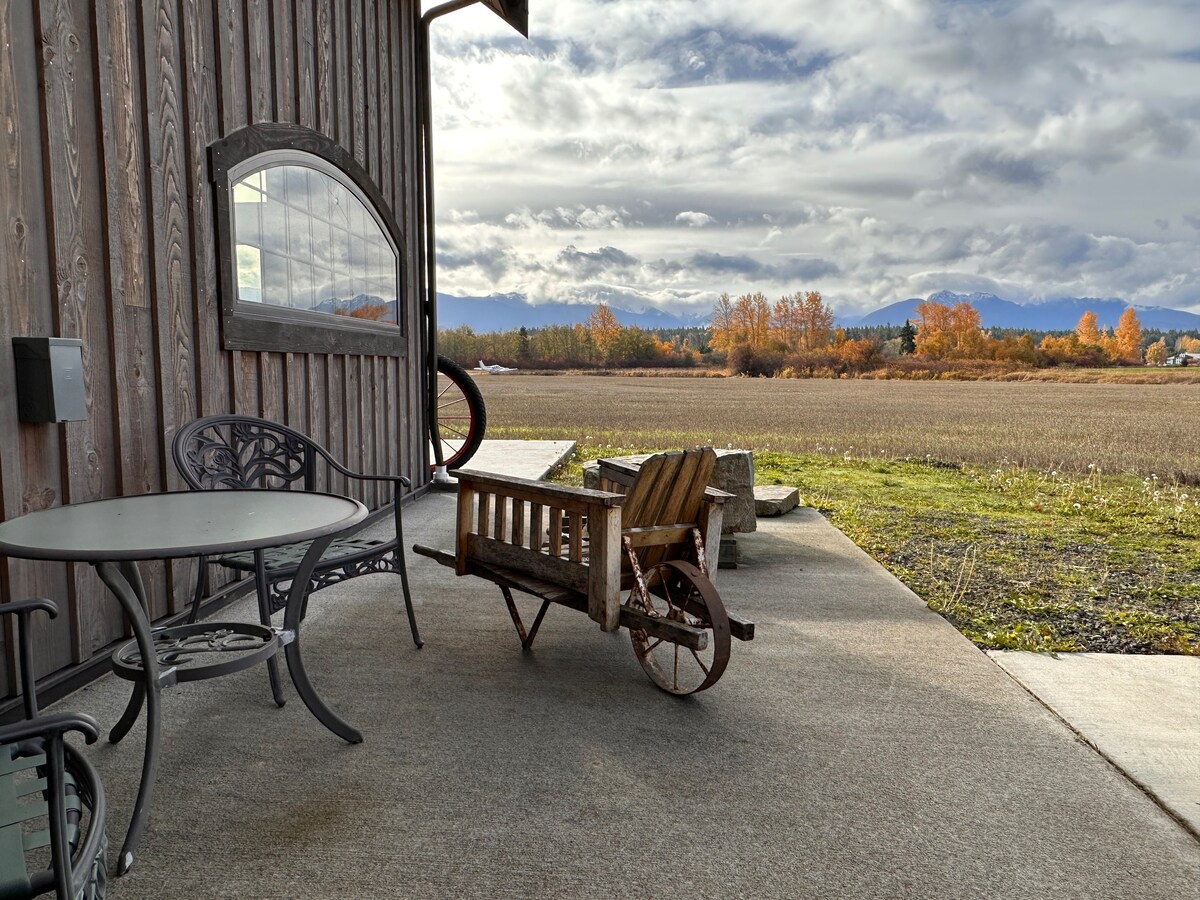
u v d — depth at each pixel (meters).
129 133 2.93
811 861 1.74
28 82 2.46
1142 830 1.87
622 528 2.62
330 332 4.71
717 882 1.66
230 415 3.02
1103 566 4.61
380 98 5.69
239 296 3.78
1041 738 2.36
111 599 2.88
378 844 1.78
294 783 2.05
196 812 1.91
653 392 35.16
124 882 1.63
